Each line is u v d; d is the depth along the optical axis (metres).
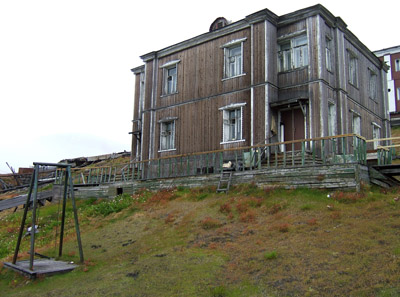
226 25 21.27
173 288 8.31
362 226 10.05
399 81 37.81
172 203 16.31
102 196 21.17
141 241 12.45
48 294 9.01
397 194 12.52
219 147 20.69
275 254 9.02
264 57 19.41
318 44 18.58
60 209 19.69
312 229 10.53
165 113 23.95
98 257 11.61
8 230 17.31
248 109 19.86
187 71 23.27
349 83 21.42
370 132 23.67
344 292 7.02
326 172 13.80
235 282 8.19
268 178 15.23
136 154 28.41
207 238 11.45
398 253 8.09
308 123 18.41
